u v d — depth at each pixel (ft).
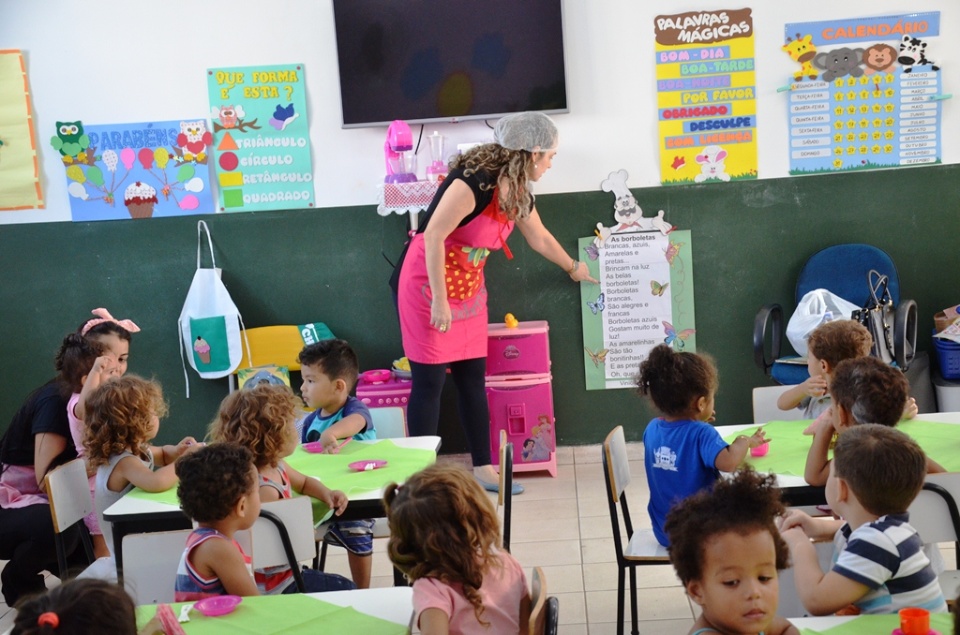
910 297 16.38
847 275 15.97
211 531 7.06
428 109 16.19
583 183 16.46
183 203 16.63
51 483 9.43
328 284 16.83
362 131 16.43
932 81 15.93
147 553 7.57
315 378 10.87
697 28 15.99
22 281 16.80
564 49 15.98
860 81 15.98
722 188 16.31
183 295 16.85
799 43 15.93
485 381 15.66
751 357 16.66
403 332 14.46
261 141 16.49
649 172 16.37
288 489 8.71
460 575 5.89
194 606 6.35
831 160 16.15
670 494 9.11
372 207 16.61
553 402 16.99
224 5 16.21
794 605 6.96
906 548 5.89
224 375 16.44
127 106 16.44
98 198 16.63
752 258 16.44
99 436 9.57
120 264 16.78
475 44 16.02
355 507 8.79
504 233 14.06
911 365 15.72
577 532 13.43
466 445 16.98
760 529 4.89
